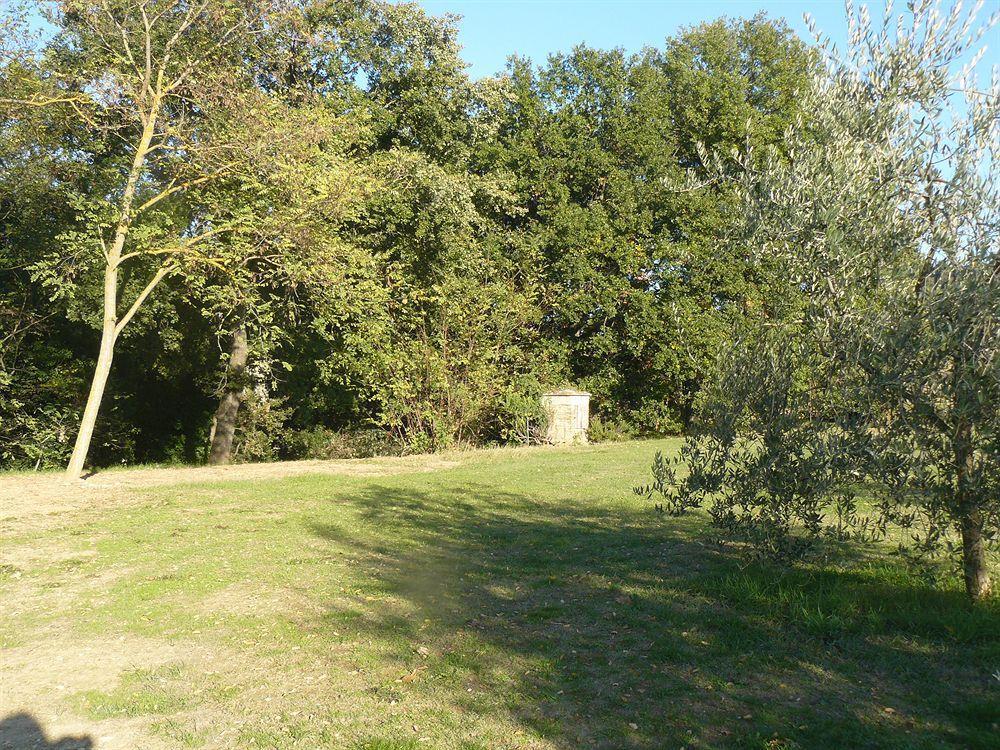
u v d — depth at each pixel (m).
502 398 23.59
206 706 4.86
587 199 29.42
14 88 15.68
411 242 23.11
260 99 16.31
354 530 10.16
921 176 5.64
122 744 4.38
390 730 4.45
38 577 7.90
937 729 4.28
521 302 24.41
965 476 5.57
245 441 26.09
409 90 23.41
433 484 14.30
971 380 5.28
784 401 6.17
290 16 16.91
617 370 29.45
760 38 28.98
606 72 28.89
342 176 17.05
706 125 28.44
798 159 5.84
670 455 18.30
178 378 27.73
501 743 4.27
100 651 5.86
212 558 8.59
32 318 19.62
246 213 16.17
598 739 4.29
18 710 4.86
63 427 20.84
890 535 8.46
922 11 5.70
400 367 21.80
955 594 6.20
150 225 16.52
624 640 5.81
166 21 15.83
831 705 4.62
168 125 15.39
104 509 11.69
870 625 5.74
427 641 5.93
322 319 18.75
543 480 14.61
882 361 5.50
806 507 6.22
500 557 8.64
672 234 28.19
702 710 4.62
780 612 6.21
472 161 28.75
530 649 5.70
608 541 9.20
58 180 18.42
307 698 4.93
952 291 5.30
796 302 6.16
